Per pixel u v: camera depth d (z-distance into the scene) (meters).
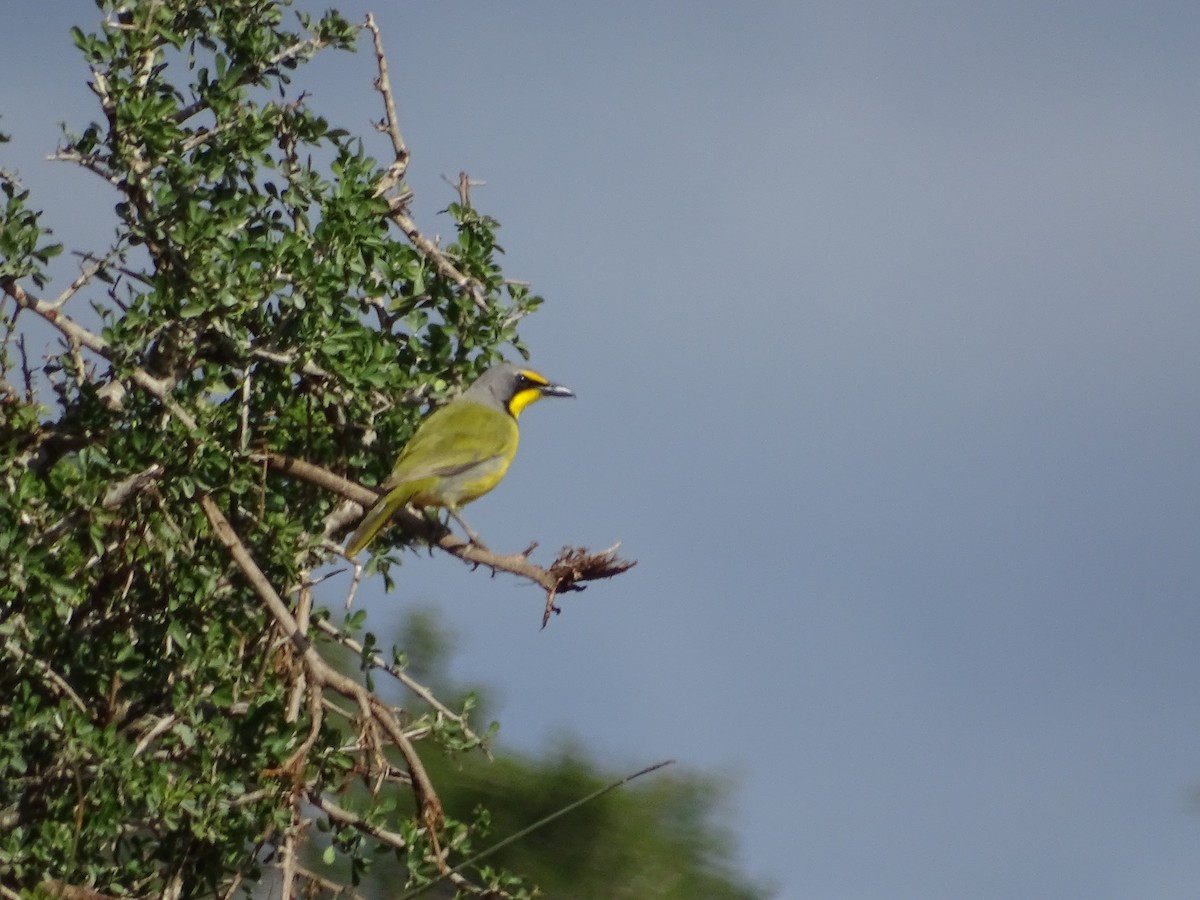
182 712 11.88
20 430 12.50
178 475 12.25
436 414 14.43
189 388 12.86
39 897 11.09
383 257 14.02
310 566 13.92
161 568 12.57
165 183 12.94
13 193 12.28
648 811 16.89
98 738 11.60
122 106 12.66
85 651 12.45
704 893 16.67
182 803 11.61
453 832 12.75
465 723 13.34
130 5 13.13
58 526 12.01
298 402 13.68
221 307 12.63
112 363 12.48
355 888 14.00
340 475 14.19
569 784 16.81
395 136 14.41
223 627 12.62
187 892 12.35
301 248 12.91
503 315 14.49
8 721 12.15
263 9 13.76
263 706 12.16
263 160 13.32
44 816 12.16
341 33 14.09
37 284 12.37
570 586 12.90
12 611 12.08
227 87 13.38
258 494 13.05
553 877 16.59
